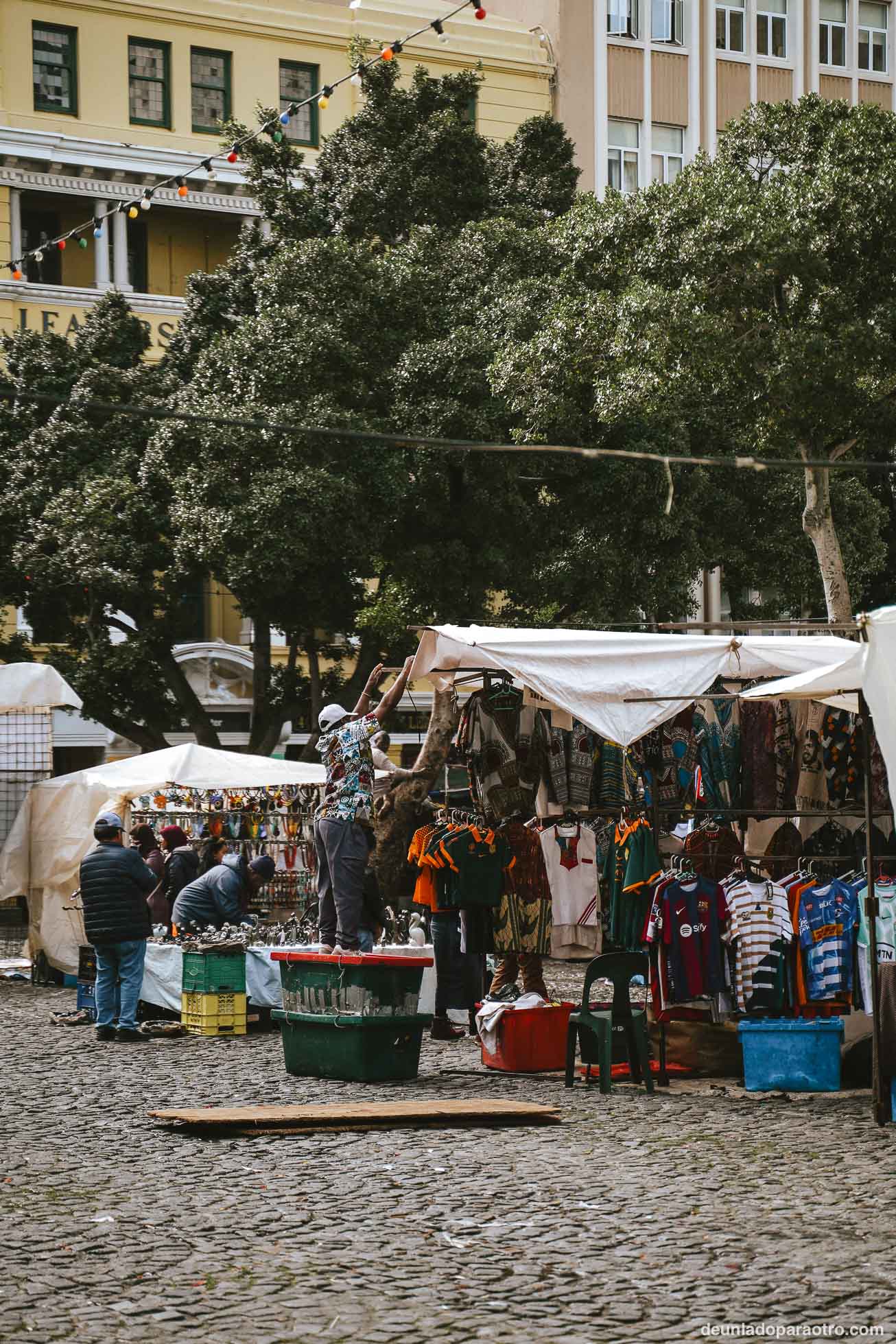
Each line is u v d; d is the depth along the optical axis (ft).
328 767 45.80
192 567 99.45
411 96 106.73
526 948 46.11
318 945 49.52
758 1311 22.95
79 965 58.49
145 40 131.64
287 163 108.68
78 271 129.18
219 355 95.30
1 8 125.39
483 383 90.53
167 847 66.95
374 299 92.79
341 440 89.30
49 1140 35.58
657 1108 40.01
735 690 52.49
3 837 74.64
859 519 108.27
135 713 107.45
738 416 84.69
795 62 159.12
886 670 34.86
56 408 104.88
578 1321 22.61
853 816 45.70
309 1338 21.84
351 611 100.32
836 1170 32.30
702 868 44.75
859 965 42.80
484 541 94.89
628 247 81.46
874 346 75.31
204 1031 54.34
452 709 62.44
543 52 146.72
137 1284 24.38
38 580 101.60
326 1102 40.70
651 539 96.78
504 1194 30.32
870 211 74.64
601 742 48.96
